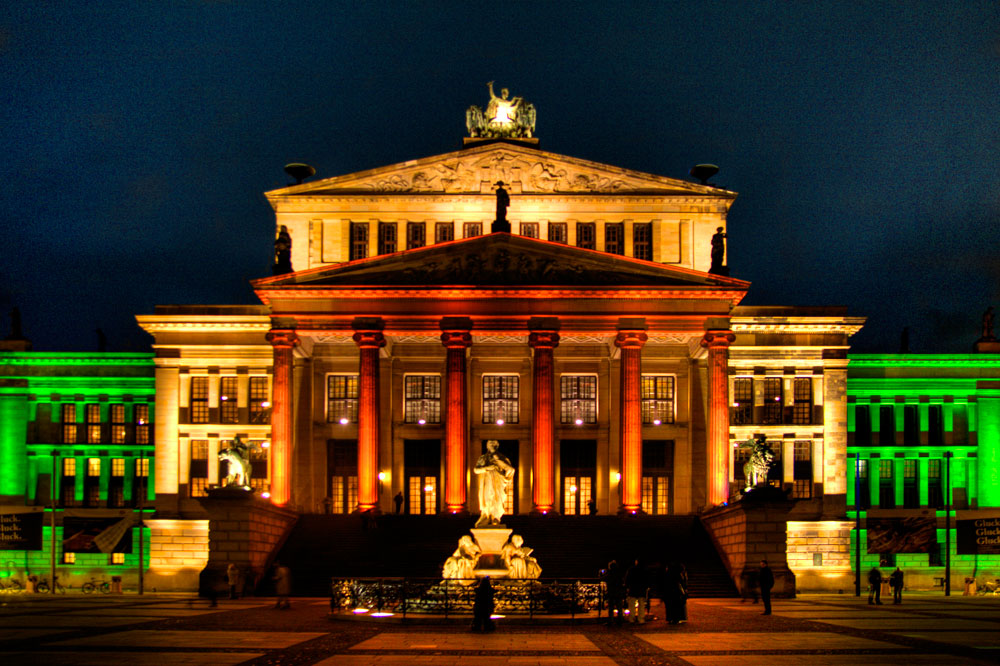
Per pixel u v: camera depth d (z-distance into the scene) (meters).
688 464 75.50
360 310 68.19
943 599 59.12
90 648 30.42
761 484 56.66
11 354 80.00
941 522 76.50
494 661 27.64
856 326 74.62
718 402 67.00
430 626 36.72
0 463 79.25
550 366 67.62
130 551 76.44
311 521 65.69
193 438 74.44
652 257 76.44
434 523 63.75
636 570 38.81
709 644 31.72
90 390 79.75
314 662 27.38
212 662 27.27
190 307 75.19
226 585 55.50
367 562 58.66
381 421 76.62
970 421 79.38
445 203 76.75
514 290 67.81
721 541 59.75
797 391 75.38
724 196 76.69
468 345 68.00
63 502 79.31
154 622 39.03
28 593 70.25
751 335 74.81
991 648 30.84
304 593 55.44
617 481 75.94
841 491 73.75
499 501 44.62
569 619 38.38
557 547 60.09
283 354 68.06
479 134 80.94
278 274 68.69
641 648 30.67
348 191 76.94
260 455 74.50
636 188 76.81
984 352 81.69
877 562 75.25
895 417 78.88
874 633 35.19
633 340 67.38
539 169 76.94
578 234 76.69
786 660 28.05
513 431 77.12
